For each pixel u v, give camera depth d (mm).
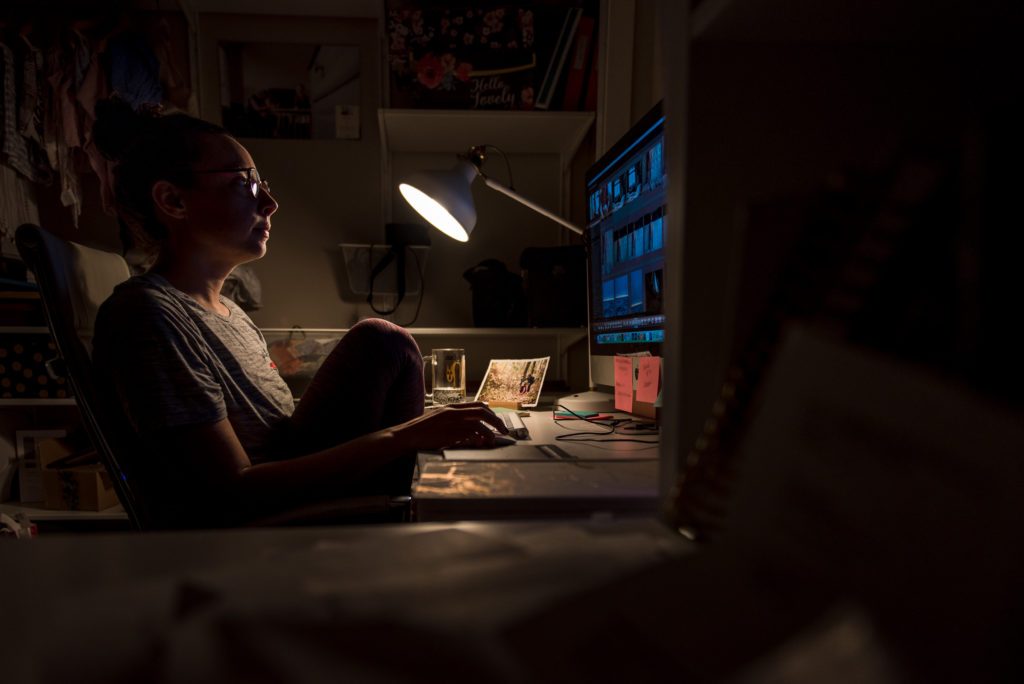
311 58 1884
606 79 1640
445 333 1673
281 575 209
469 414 769
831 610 176
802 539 196
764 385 224
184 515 712
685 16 320
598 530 273
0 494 1591
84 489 1507
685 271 317
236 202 928
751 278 274
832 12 285
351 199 1922
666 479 333
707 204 319
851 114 325
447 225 1422
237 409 827
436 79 1686
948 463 163
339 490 772
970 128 186
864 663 156
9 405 1556
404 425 774
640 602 187
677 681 156
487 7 1722
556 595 192
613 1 1612
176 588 199
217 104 1840
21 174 1644
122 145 921
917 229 195
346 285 1924
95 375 751
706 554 217
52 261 757
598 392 1574
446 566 220
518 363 1349
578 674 158
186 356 737
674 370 323
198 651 162
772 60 319
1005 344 180
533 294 1678
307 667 157
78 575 220
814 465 198
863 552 178
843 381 191
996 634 149
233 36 1837
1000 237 180
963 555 158
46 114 1627
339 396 908
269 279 1903
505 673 156
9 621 182
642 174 980
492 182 1298
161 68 1779
